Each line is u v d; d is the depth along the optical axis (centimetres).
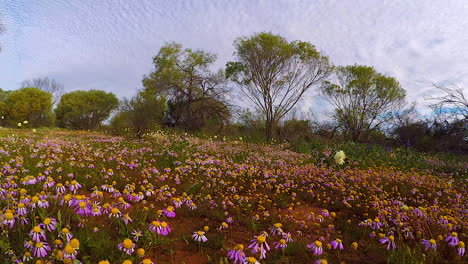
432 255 293
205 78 3059
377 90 2909
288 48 2386
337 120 2914
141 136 1652
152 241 291
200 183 568
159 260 280
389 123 2658
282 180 667
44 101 3734
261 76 2420
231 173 640
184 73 3175
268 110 2462
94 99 3788
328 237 360
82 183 493
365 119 2869
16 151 786
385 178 717
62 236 238
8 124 3550
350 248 335
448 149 1742
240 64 2491
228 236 356
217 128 2848
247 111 2675
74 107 3641
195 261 289
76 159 725
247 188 589
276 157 1124
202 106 2898
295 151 1527
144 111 2362
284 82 2470
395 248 320
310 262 294
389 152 1382
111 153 850
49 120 3847
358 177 698
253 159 978
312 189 609
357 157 1176
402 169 1013
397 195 593
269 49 2362
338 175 724
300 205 518
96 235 291
